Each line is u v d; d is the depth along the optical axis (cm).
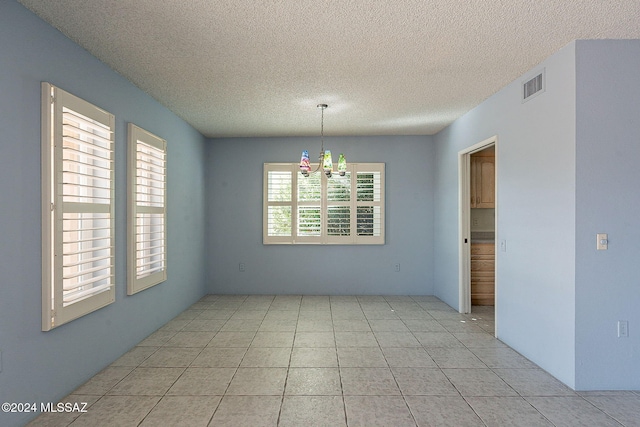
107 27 256
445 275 556
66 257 267
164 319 443
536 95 324
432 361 335
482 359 340
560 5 230
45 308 242
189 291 531
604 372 280
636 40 278
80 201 277
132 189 353
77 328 280
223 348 366
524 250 346
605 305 279
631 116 279
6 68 217
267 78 352
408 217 611
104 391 276
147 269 403
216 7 231
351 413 248
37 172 239
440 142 576
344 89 383
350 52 297
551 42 282
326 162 429
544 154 314
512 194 366
